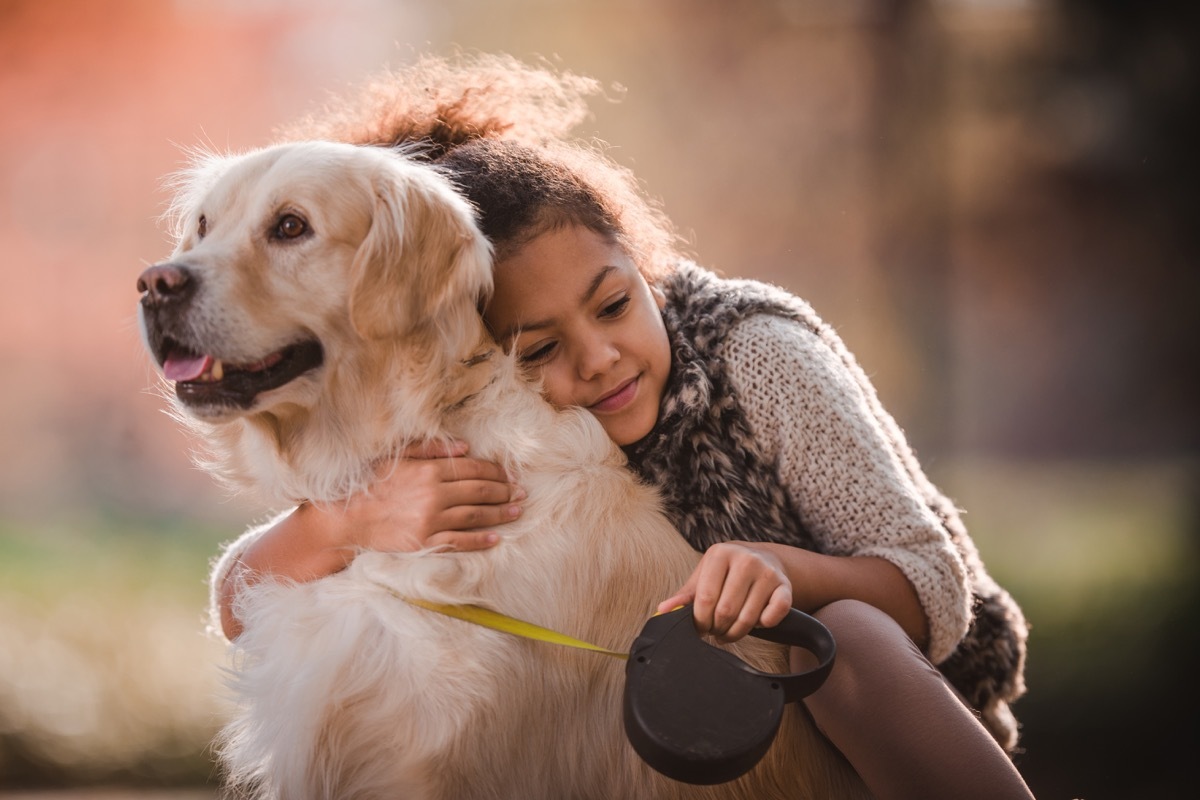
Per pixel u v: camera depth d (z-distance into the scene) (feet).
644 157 49.88
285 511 9.84
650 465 8.82
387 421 8.06
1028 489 40.75
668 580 8.19
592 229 8.58
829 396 8.80
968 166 51.62
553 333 8.45
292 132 11.09
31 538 36.47
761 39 48.98
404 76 11.39
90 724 17.24
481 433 8.11
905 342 33.60
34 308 58.85
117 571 29.17
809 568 7.94
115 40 55.62
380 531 7.95
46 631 20.67
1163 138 44.68
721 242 50.01
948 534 9.25
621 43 49.93
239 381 7.86
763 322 9.14
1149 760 17.21
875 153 33.91
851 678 7.61
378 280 7.83
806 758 8.34
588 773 7.94
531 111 10.91
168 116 58.18
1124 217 53.83
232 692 8.34
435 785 7.47
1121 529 30.63
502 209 8.47
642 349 8.64
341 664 7.59
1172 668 19.34
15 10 53.36
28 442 55.72
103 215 59.00
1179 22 39.55
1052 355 58.39
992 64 44.04
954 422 33.81
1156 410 56.03
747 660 8.26
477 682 7.45
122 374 58.54
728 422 8.79
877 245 33.86
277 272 7.94
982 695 9.52
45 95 56.34
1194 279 53.72
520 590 7.73
